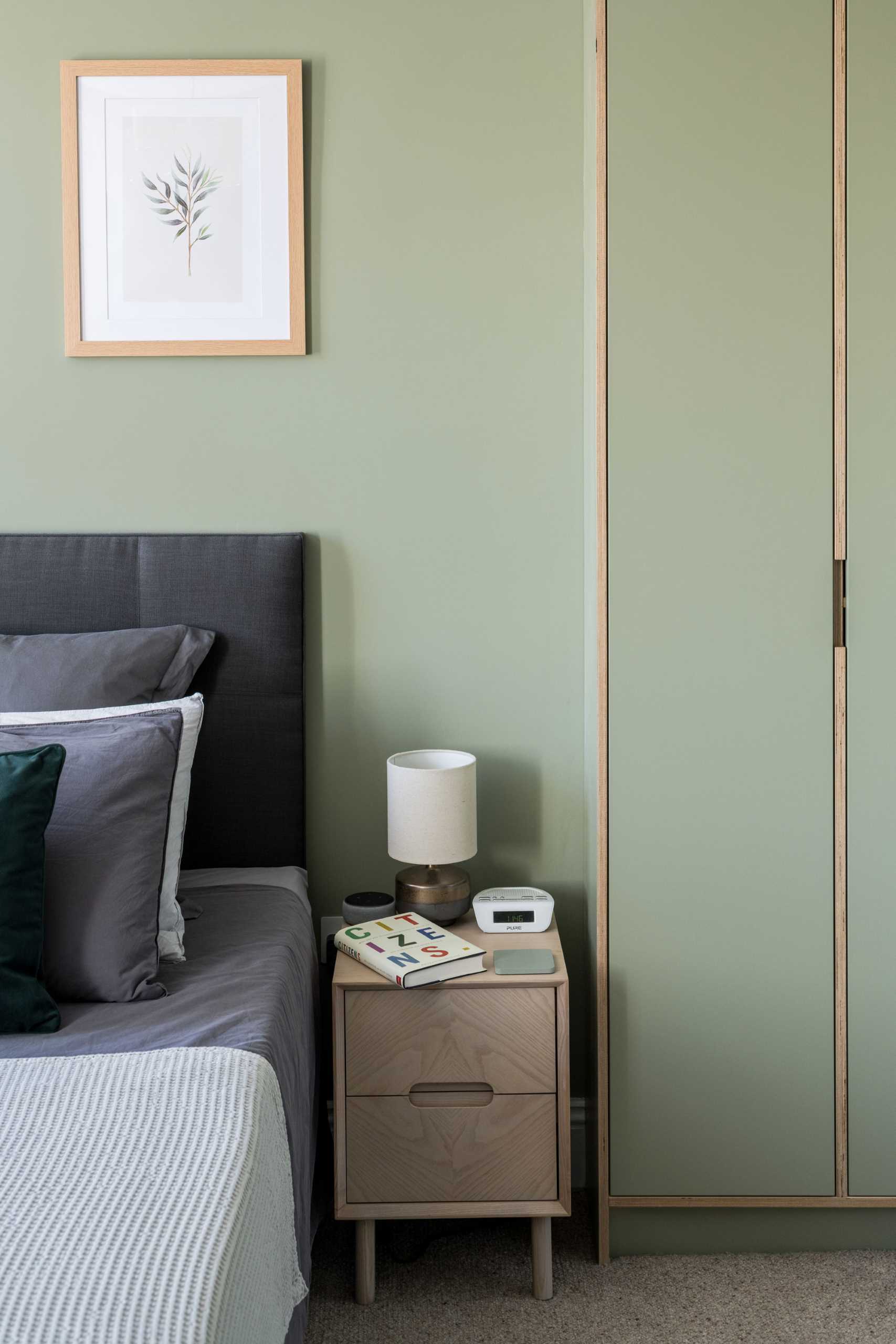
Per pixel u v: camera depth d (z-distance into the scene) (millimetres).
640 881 1997
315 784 2297
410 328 2225
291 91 2166
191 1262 967
